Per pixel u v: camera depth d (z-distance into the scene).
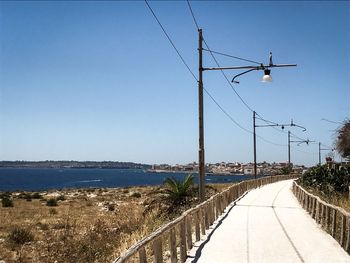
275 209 23.27
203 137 21.70
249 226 16.97
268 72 20.19
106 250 14.51
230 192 26.94
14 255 18.86
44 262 15.24
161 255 9.27
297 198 29.72
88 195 64.12
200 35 21.64
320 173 32.28
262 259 11.25
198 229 14.04
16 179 189.75
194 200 24.88
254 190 40.81
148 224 18.39
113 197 58.34
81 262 13.99
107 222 26.73
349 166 29.48
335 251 12.09
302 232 15.39
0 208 42.44
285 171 78.12
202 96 21.73
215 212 19.25
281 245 13.02
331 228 14.88
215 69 21.38
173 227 10.36
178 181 25.31
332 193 24.98
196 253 12.02
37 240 22.70
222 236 14.70
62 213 37.78
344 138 29.00
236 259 11.27
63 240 19.31
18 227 26.75
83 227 25.81
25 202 50.75
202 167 21.55
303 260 11.08
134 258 11.88
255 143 49.28
